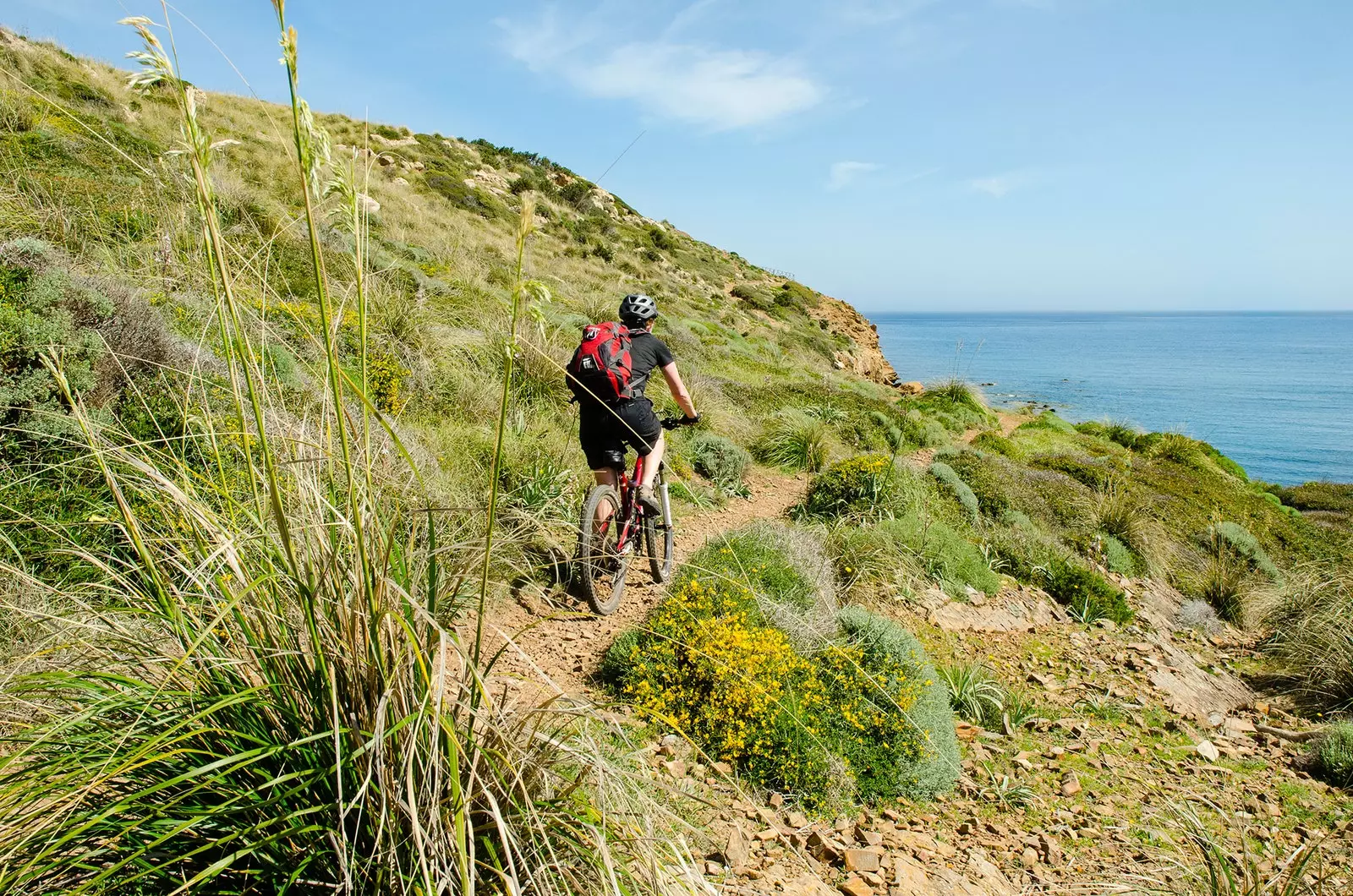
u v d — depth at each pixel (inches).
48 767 63.2
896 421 540.4
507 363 60.1
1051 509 426.6
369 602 65.7
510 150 1763.0
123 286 192.9
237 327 61.0
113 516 120.6
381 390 236.4
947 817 154.0
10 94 370.6
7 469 127.0
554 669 162.2
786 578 208.4
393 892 64.7
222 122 558.6
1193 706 251.3
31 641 101.3
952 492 375.6
